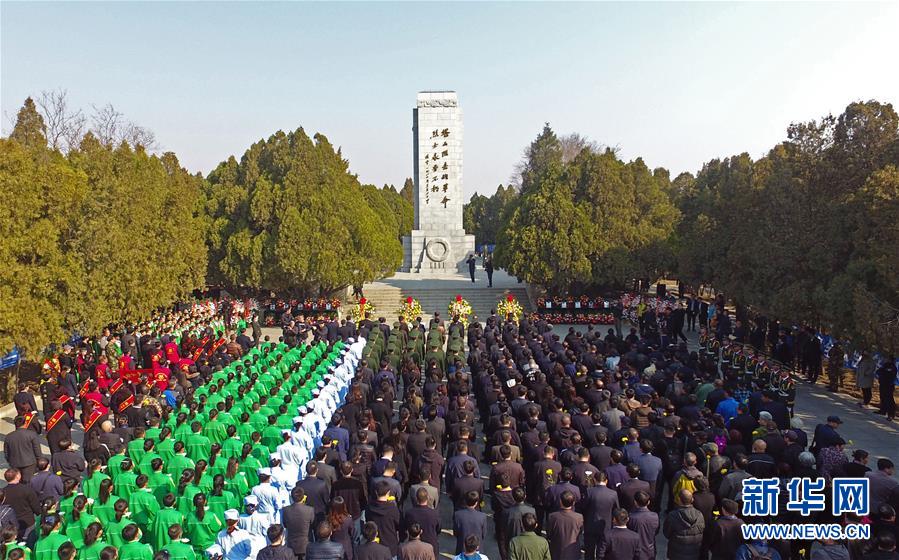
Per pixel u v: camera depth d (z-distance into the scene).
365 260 40.88
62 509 9.22
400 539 10.61
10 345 19.88
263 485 10.02
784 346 25.41
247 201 40.31
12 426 20.20
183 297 36.19
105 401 18.88
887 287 19.45
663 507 13.98
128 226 27.97
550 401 14.44
